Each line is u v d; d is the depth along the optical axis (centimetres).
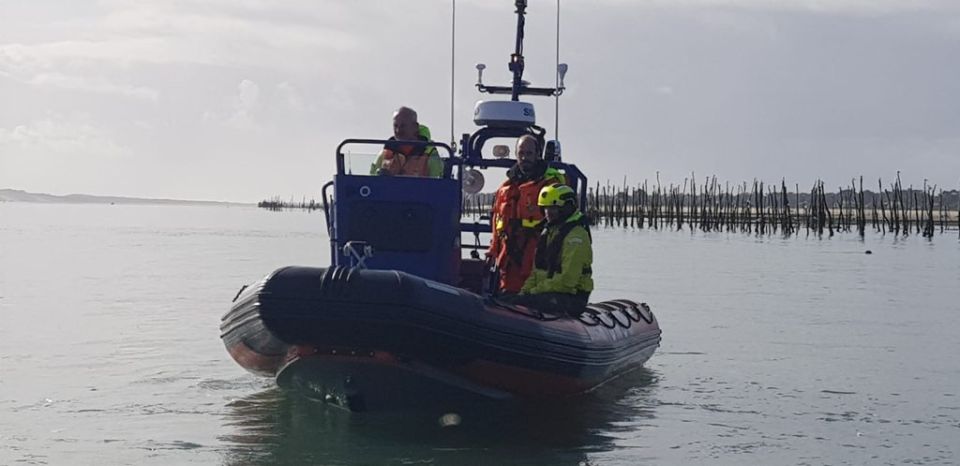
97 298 2094
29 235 5772
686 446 906
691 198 7906
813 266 3366
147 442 888
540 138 1141
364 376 905
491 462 839
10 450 866
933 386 1195
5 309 1870
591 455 870
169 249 4350
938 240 5556
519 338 917
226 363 1270
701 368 1297
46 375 1190
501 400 955
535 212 1015
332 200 1012
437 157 1036
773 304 2098
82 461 835
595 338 1008
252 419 963
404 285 869
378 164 1023
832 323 1780
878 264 3488
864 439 945
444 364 899
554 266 991
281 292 864
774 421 1008
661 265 3356
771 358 1384
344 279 866
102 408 1016
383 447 870
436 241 981
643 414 1023
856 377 1247
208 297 2123
